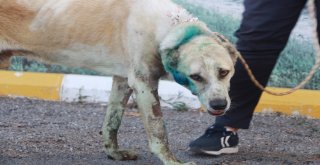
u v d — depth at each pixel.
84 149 6.90
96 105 9.15
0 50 6.09
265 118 8.84
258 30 6.13
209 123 8.34
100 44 5.96
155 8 5.72
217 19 9.66
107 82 9.38
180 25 5.54
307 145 7.45
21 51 6.14
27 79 9.41
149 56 5.75
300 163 6.53
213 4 9.66
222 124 6.58
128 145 7.10
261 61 6.23
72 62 6.14
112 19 5.89
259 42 6.18
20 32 6.04
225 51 5.42
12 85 9.34
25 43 6.07
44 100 9.23
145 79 5.82
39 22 6.00
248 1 6.19
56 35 6.00
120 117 6.37
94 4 5.96
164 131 5.86
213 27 9.68
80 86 9.30
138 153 6.76
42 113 8.55
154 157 6.60
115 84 6.32
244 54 6.23
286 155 6.89
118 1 5.89
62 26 5.98
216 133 6.62
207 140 6.59
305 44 9.56
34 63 9.73
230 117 6.54
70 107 8.95
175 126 8.12
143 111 5.86
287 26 6.13
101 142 7.21
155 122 5.84
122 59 5.96
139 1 5.80
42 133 7.53
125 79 6.28
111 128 6.38
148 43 5.71
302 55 9.59
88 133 7.62
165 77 5.96
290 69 9.61
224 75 5.38
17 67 9.73
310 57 9.57
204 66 5.31
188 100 9.10
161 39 5.63
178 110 9.06
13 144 7.00
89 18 5.95
